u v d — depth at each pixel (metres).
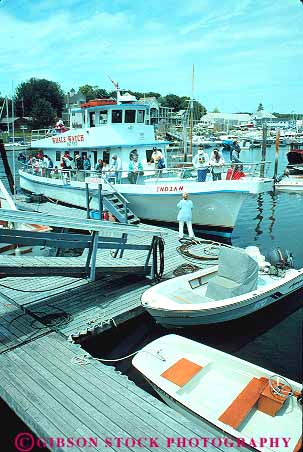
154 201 14.39
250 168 16.00
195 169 14.20
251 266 7.98
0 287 8.78
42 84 86.19
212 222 13.74
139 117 15.92
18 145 39.56
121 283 9.08
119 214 13.93
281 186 29.50
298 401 5.21
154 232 8.91
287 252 9.96
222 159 14.77
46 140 19.50
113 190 14.65
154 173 15.29
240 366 5.90
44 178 18.70
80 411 4.84
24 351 6.18
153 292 7.86
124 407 4.93
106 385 5.38
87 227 7.31
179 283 8.47
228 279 8.13
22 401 5.00
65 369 5.72
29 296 8.28
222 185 12.64
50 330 6.85
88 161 16.48
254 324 8.42
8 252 10.94
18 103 83.00
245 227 18.72
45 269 7.03
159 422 4.67
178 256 11.26
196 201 13.39
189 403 5.13
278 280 8.71
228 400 5.40
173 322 7.51
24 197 20.09
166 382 5.57
